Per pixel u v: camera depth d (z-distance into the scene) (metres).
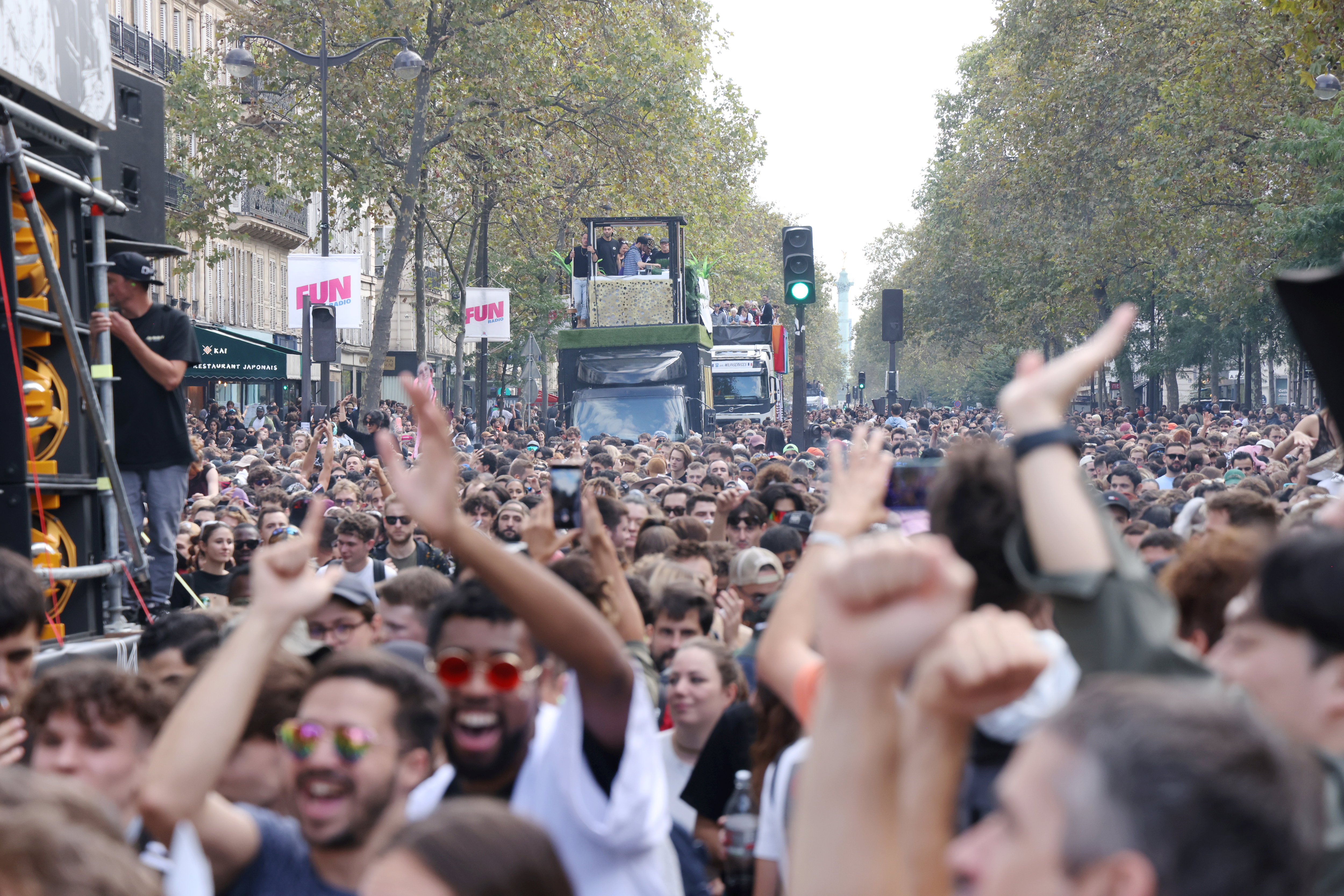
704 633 5.95
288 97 38.38
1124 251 48.38
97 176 6.25
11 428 5.36
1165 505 10.81
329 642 5.07
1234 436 28.11
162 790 2.82
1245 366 61.12
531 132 37.28
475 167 37.66
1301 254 29.61
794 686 2.82
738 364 43.78
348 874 3.10
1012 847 1.49
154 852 3.13
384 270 68.50
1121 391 69.12
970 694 1.70
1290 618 2.40
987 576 2.78
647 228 41.41
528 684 3.35
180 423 7.47
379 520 9.15
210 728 2.89
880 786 1.72
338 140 35.53
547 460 20.39
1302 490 10.12
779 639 2.91
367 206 47.59
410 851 1.99
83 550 5.95
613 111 37.69
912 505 4.28
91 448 6.14
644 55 38.06
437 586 5.54
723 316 48.56
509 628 3.33
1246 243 39.12
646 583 5.83
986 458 2.86
